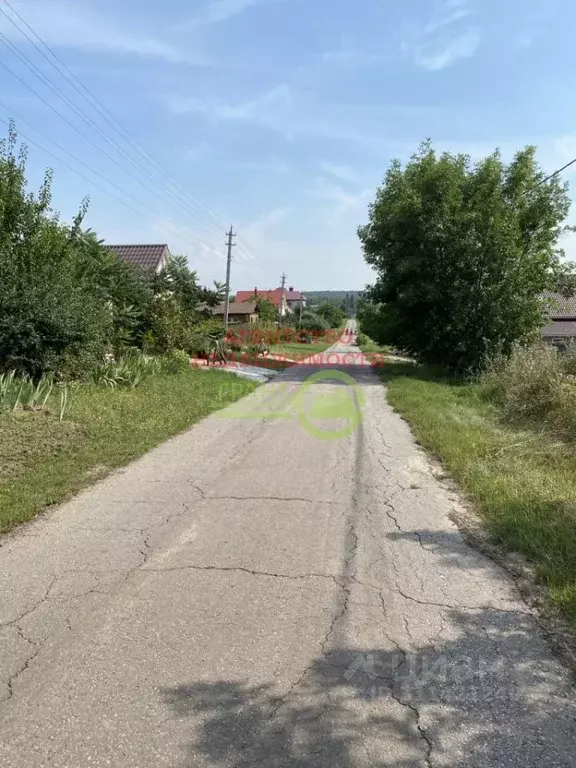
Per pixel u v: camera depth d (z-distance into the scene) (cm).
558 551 408
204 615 333
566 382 966
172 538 450
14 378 1006
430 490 590
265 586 371
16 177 1173
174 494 562
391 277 2272
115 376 1204
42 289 1090
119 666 283
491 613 339
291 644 304
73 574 384
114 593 358
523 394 988
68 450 695
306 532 467
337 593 362
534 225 2056
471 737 237
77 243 1431
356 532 469
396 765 222
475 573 393
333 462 701
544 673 282
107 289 1535
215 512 512
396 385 1577
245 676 277
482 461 680
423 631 319
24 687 266
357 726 243
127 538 449
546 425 868
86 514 503
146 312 1780
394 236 2075
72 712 250
